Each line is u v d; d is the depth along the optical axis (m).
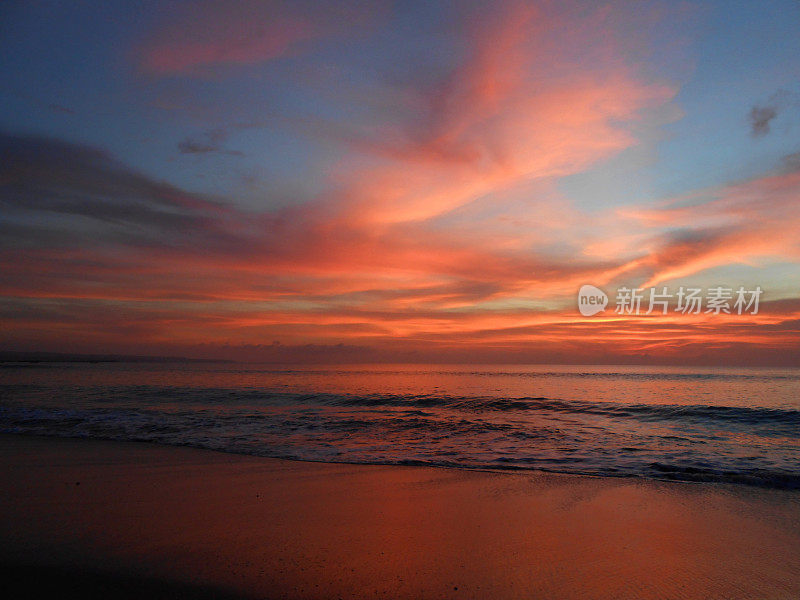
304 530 4.60
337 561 3.86
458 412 15.88
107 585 3.38
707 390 28.05
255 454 8.49
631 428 11.89
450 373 61.38
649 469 7.35
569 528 4.71
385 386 31.16
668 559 3.95
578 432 11.21
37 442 9.62
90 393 22.05
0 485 6.25
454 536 4.46
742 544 4.31
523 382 37.88
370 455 8.44
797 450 8.98
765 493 6.01
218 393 22.03
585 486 6.33
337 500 5.65
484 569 3.74
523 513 5.19
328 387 29.20
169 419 13.07
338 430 11.37
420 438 10.34
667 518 5.04
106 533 4.44
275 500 5.64
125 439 9.97
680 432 11.28
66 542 4.19
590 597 3.29
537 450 8.97
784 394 24.62
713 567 3.80
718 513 5.21
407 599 3.24
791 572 3.72
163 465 7.55
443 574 3.64
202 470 7.21
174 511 5.17
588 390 28.16
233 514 5.08
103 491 5.96
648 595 3.33
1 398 19.53
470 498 5.77
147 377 40.75
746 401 20.27
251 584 3.43
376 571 3.67
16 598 3.16
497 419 13.84
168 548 4.09
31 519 4.83
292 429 11.45
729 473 7.03
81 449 8.86
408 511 5.23
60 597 3.18
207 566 3.72
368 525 4.76
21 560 3.79
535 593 3.34
